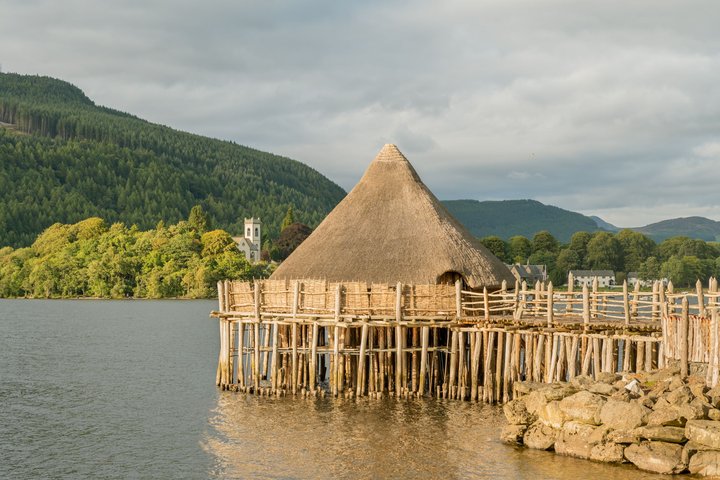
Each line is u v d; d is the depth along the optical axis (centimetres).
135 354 7981
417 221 5194
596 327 3969
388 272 4941
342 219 5350
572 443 3409
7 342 9344
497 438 3741
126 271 19675
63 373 6544
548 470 3216
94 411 4834
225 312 5028
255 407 4569
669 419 3169
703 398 3189
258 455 3653
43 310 16212
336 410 4412
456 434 3844
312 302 4728
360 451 3631
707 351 3406
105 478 3444
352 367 4997
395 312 4650
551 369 4053
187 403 4912
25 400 5250
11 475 3506
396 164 5547
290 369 5091
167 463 3625
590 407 3409
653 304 4262
